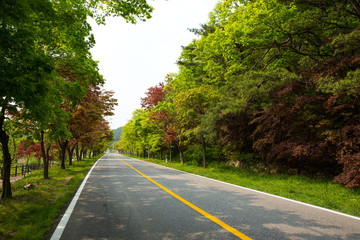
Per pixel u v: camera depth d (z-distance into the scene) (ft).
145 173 45.06
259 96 39.91
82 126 55.21
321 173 36.73
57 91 25.22
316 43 40.93
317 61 35.63
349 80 24.18
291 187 28.86
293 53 45.70
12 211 16.38
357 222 14.10
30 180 36.55
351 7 35.60
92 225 13.42
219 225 13.33
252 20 43.37
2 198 20.26
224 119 48.67
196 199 20.71
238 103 40.60
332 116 32.53
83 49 26.58
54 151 93.04
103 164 76.43
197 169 52.47
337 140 29.66
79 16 22.81
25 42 14.24
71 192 23.79
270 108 38.83
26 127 25.62
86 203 19.21
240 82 42.11
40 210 17.02
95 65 35.35
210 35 59.11
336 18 35.68
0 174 82.53
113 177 38.19
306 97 33.09
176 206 18.07
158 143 96.07
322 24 37.42
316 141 34.30
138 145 142.51
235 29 47.09
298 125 36.32
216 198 21.18
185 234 11.85
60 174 43.04
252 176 42.52
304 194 24.25
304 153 32.71
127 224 13.58
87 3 22.88
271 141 40.29
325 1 36.40
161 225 13.37
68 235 11.79
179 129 67.21
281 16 40.81
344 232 12.22
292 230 12.48
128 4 21.53
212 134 49.57
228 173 47.34
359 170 24.08
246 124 49.93
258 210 16.84
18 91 13.66
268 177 40.55
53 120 28.25
